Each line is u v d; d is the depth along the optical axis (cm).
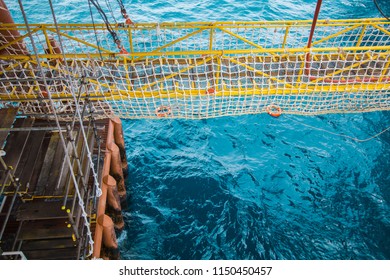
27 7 2511
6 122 1001
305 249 1335
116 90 1170
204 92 1176
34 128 859
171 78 1247
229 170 1597
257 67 1301
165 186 1535
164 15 2469
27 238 870
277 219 1426
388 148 1686
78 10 2488
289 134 1747
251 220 1418
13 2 2552
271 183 1552
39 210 882
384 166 1614
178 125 1788
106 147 1280
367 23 1291
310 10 2583
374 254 1323
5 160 949
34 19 2409
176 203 1476
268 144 1706
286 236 1372
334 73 1167
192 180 1555
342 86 1197
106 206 1288
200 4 2588
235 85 1184
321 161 1634
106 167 1220
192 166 1611
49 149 1017
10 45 1293
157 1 2609
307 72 1274
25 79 932
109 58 1315
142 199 1491
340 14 2572
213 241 1353
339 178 1573
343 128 1775
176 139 1728
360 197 1500
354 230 1394
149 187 1534
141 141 1719
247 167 1611
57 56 1099
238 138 1730
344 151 1673
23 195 914
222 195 1501
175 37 2161
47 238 883
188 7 2555
